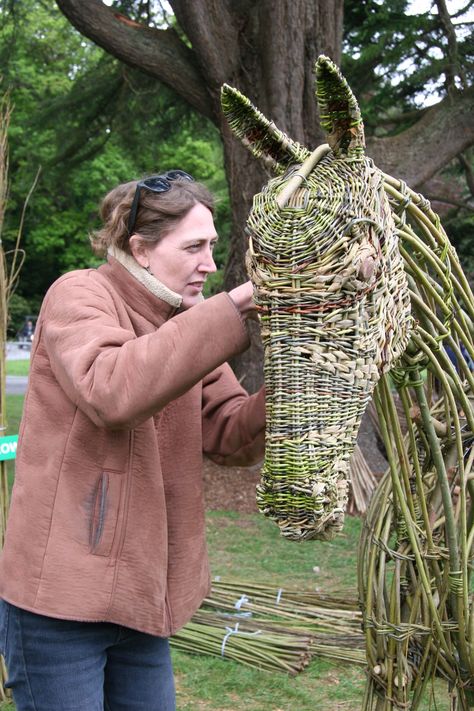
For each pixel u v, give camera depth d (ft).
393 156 25.89
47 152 41.14
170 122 36.27
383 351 4.42
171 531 5.86
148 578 5.49
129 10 31.12
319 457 4.17
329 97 4.21
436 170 26.27
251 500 23.52
